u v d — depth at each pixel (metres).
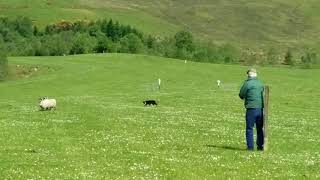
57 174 22.92
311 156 29.17
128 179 22.17
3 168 24.05
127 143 32.00
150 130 38.03
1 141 31.95
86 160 26.33
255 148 32.03
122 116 46.56
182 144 32.19
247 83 30.42
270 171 24.42
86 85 97.44
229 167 25.08
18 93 90.06
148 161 26.25
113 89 89.75
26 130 36.91
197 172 23.81
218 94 74.88
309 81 104.50
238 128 41.19
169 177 22.75
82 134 35.50
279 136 37.41
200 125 42.06
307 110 58.44
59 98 69.25
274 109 58.75
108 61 135.50
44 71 120.94
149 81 101.75
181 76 111.62
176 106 58.81
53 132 36.12
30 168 24.12
